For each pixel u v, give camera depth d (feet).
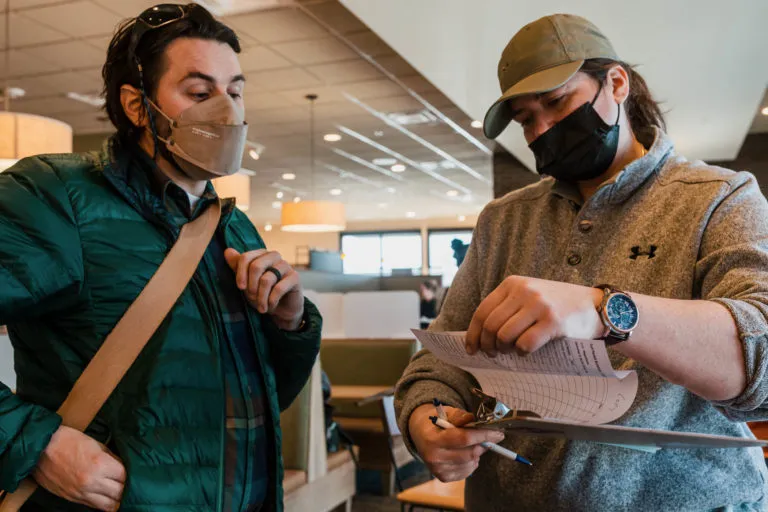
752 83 21.17
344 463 12.09
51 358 3.49
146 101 3.75
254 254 3.84
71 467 3.16
